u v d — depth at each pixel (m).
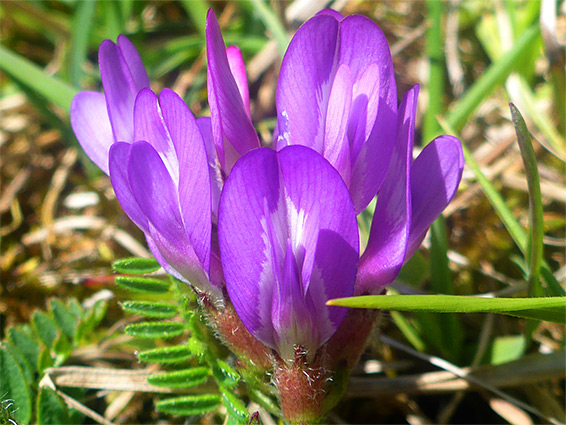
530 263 0.05
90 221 0.07
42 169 0.08
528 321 0.05
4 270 0.07
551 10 0.07
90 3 0.08
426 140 0.07
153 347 0.06
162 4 0.09
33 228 0.07
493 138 0.08
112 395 0.06
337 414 0.06
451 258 0.06
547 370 0.05
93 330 0.06
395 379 0.05
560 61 0.07
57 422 0.05
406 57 0.09
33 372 0.05
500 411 0.05
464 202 0.07
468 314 0.06
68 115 0.08
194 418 0.05
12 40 0.09
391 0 0.09
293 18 0.08
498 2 0.09
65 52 0.08
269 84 0.08
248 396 0.05
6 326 0.06
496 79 0.07
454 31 0.09
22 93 0.08
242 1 0.09
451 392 0.06
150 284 0.05
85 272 0.07
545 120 0.07
